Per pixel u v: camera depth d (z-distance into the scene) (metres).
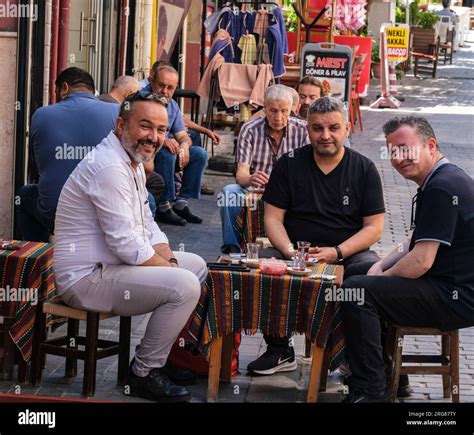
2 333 6.04
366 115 19.55
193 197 10.52
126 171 5.72
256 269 5.88
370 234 6.38
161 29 12.93
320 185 6.45
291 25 19.50
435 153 5.71
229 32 12.96
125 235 5.66
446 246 5.57
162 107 5.70
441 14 33.34
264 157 7.92
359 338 5.57
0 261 5.80
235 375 6.29
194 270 6.21
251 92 12.61
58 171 6.84
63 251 5.76
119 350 5.91
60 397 5.64
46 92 8.43
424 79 27.91
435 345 6.99
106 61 11.09
